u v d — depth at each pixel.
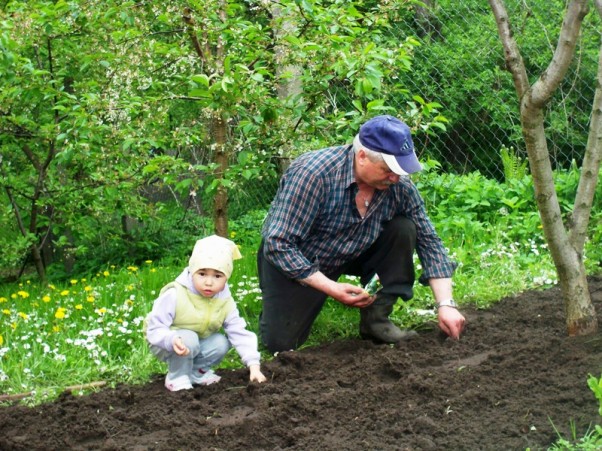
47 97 5.10
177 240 7.88
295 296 3.65
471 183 6.29
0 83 5.77
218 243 3.16
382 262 3.76
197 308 3.21
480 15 7.26
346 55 4.17
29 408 3.14
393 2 4.70
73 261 7.95
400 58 4.36
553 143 6.67
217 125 4.46
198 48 4.44
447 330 3.59
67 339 3.79
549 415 2.66
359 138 3.35
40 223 7.29
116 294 4.84
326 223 3.59
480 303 4.33
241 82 3.97
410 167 3.28
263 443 2.73
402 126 3.31
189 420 2.93
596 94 3.26
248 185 8.51
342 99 5.36
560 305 4.15
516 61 3.09
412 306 4.24
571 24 2.86
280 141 4.30
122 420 2.99
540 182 3.26
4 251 6.80
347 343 3.76
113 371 3.56
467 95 7.33
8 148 6.86
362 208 3.59
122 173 5.36
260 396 3.07
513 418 2.67
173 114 5.15
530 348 3.32
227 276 3.17
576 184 5.78
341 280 4.79
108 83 4.77
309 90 4.29
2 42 4.63
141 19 4.45
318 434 2.73
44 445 2.79
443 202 6.16
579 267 3.40
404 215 3.72
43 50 6.18
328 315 4.13
